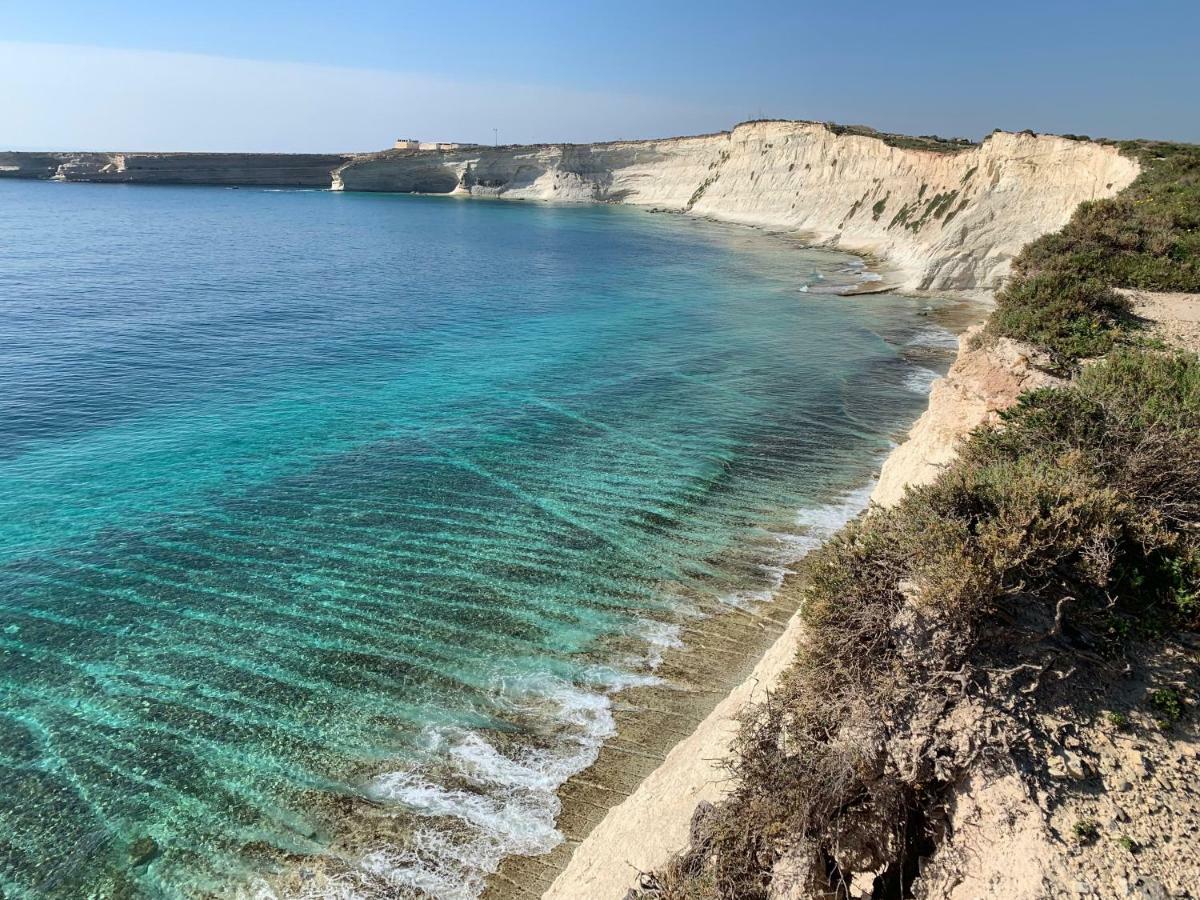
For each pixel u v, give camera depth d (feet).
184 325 119.85
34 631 42.22
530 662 40.01
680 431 76.54
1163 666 20.33
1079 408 29.50
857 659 22.15
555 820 30.42
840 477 64.64
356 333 119.14
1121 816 16.92
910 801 19.27
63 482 62.34
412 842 29.48
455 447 71.72
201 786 32.07
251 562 50.31
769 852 19.72
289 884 27.91
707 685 38.04
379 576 48.65
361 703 36.96
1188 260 59.21
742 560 50.47
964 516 24.48
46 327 114.21
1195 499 24.85
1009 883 16.37
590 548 52.31
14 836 29.73
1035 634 20.88
